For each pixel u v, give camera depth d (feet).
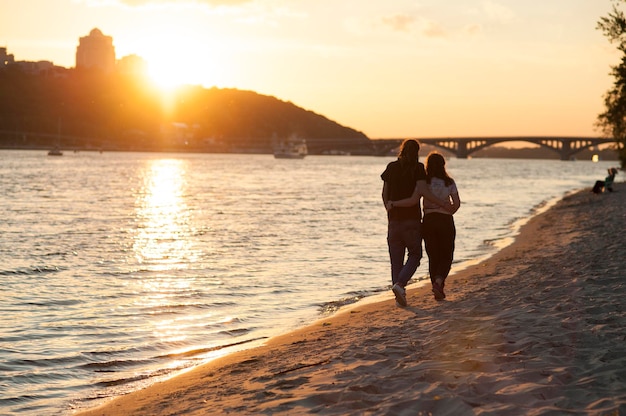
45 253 64.03
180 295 43.32
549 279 41.70
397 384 20.10
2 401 22.97
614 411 16.26
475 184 278.67
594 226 85.56
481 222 103.40
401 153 34.83
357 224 98.94
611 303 32.01
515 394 18.29
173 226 95.66
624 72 157.48
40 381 25.36
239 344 30.83
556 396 18.15
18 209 121.70
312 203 150.92
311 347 28.02
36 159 581.94
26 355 28.89
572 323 27.71
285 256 63.31
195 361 28.09
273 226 95.71
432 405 17.78
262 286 46.93
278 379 22.56
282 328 34.09
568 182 324.60
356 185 253.65
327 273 53.01
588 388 18.62
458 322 29.53
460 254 65.26
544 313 30.53
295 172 414.62
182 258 61.87
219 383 23.31
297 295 43.57
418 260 35.40
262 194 188.65
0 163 444.96
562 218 106.01
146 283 48.01
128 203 146.30
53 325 34.63
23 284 46.96
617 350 22.93
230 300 41.75
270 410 18.40
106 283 47.93
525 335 25.85
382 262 59.31
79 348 30.22
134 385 24.84
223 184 250.37
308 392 19.99
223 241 76.48
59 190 189.16
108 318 36.45
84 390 24.30
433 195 34.94
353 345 26.91
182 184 245.24
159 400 21.81
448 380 20.12
